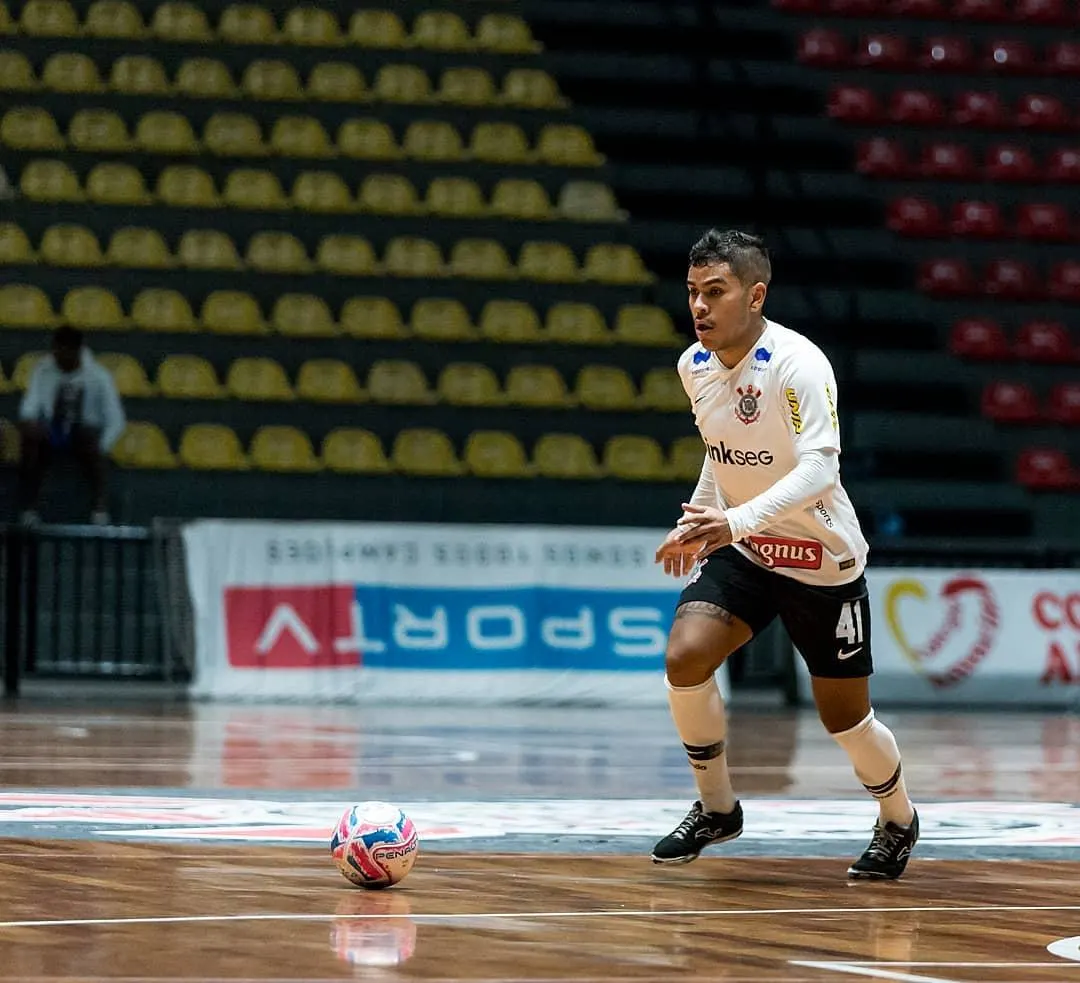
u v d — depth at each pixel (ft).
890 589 109.60
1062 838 46.32
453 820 47.26
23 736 72.95
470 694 104.37
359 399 126.00
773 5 159.53
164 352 126.52
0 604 103.91
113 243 131.54
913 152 153.48
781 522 37.86
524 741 77.77
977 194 152.35
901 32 161.17
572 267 137.90
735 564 39.19
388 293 133.80
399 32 150.30
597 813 49.73
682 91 152.97
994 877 38.55
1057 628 111.34
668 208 144.97
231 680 103.09
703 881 36.73
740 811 40.16
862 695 38.58
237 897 32.17
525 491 123.65
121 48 143.95
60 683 104.68
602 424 129.80
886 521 123.65
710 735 39.24
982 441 136.26
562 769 64.54
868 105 154.20
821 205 147.54
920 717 102.63
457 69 148.77
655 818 48.55
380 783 57.47
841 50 157.48
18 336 124.06
